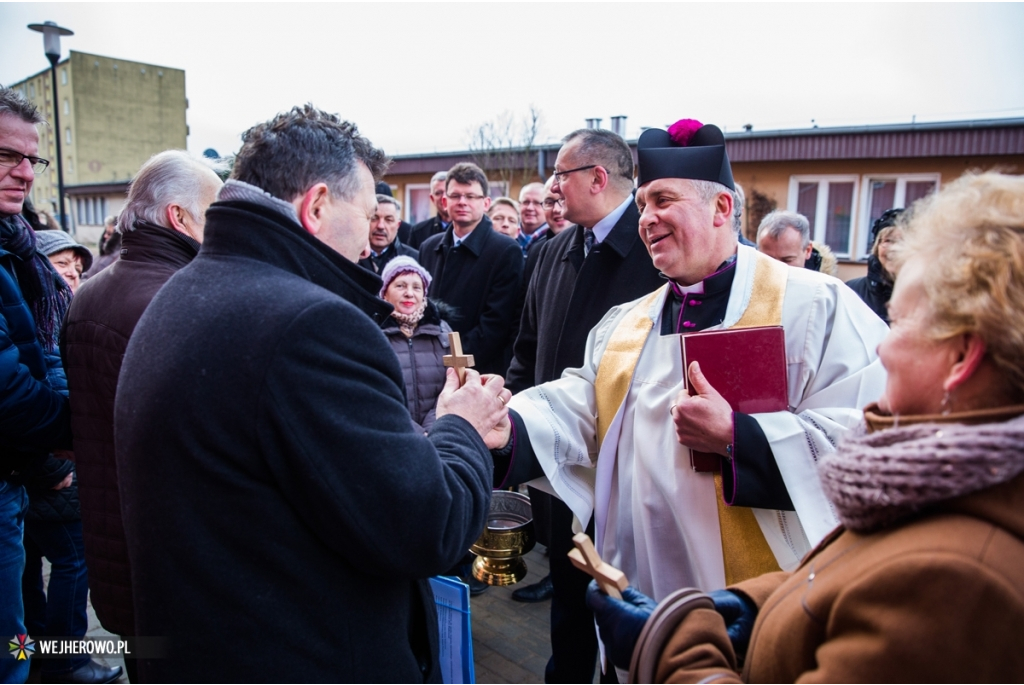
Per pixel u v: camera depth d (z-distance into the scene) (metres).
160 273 1.68
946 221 0.80
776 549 1.44
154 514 1.00
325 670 1.04
